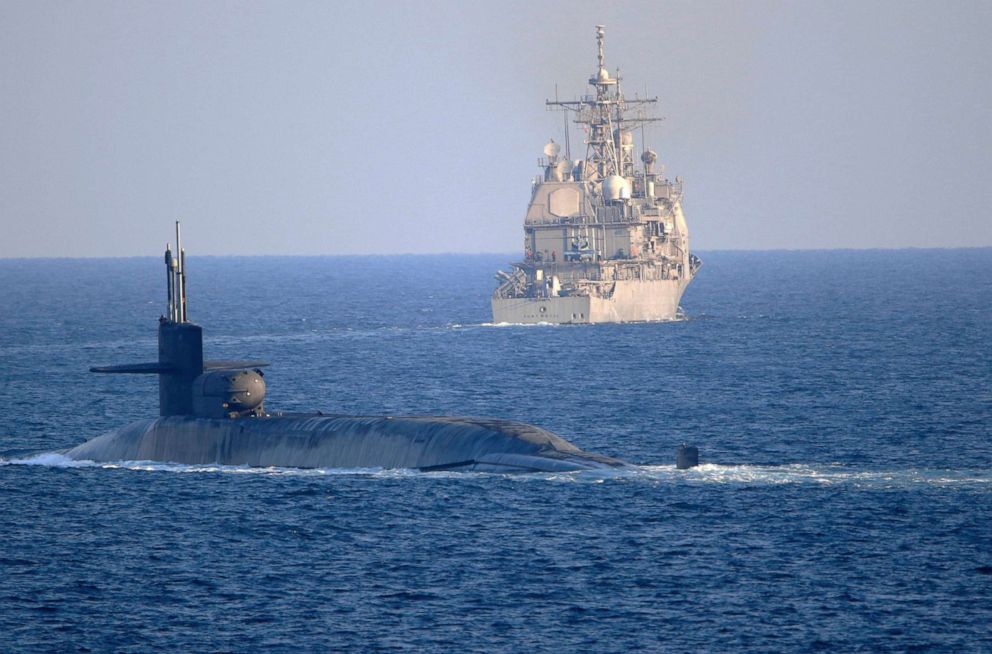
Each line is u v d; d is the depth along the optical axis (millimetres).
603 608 157500
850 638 148250
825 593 162125
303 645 147250
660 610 156875
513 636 149125
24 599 163250
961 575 168250
